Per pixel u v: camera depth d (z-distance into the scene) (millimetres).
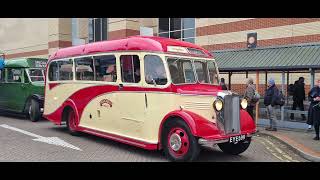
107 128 9570
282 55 13703
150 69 8359
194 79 8586
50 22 30344
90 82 10180
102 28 27312
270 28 17953
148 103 8305
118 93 9125
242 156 8641
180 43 8789
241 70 14109
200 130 7332
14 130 11820
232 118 7801
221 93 7750
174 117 7801
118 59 9133
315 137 10531
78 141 10078
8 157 8016
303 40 16844
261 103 15648
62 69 11531
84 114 10461
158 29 24484
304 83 15758
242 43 19016
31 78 14508
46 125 13188
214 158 8391
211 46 20312
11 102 15367
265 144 10273
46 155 8273
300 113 12766
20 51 35062
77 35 29641
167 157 7984
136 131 8617
